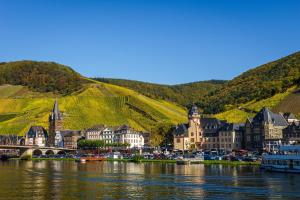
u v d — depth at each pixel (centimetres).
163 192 13050
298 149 19700
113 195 12525
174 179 16662
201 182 15525
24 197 12162
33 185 14875
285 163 19638
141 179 16750
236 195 12400
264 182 15388
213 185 14600
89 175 18725
